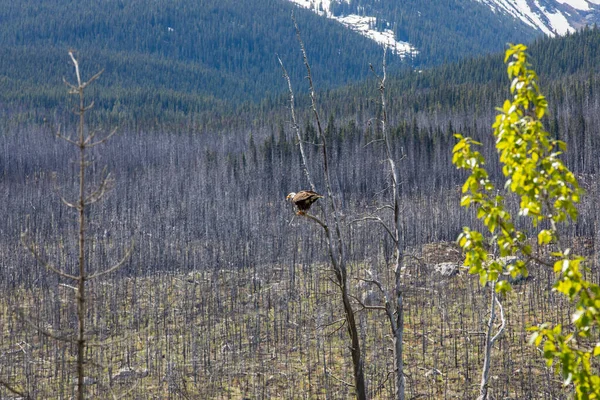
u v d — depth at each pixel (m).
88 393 53.59
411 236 88.75
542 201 16.53
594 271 72.38
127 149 199.38
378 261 80.25
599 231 77.62
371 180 128.00
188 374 58.59
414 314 66.81
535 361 56.62
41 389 55.06
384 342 60.53
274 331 65.94
